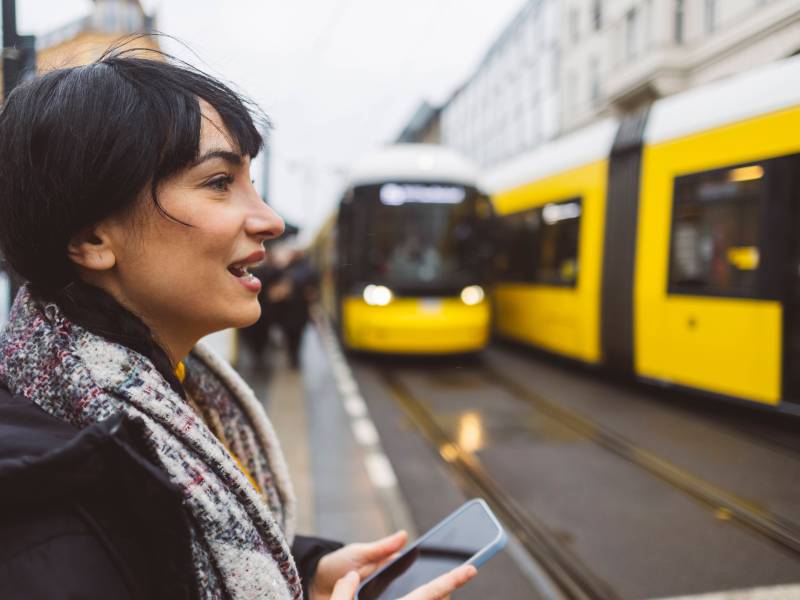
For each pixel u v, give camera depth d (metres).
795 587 2.97
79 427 0.60
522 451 5.09
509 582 3.09
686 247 5.96
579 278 7.62
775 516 3.74
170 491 0.54
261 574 0.65
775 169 5.09
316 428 5.79
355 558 1.04
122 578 0.53
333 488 4.24
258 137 0.75
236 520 0.64
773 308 5.12
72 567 0.49
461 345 8.66
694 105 6.00
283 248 9.05
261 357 8.83
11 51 1.55
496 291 10.27
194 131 0.66
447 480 4.49
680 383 6.06
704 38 8.98
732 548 3.37
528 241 9.08
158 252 0.67
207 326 0.73
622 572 3.14
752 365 5.31
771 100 5.18
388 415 6.29
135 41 0.72
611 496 4.12
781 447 5.02
